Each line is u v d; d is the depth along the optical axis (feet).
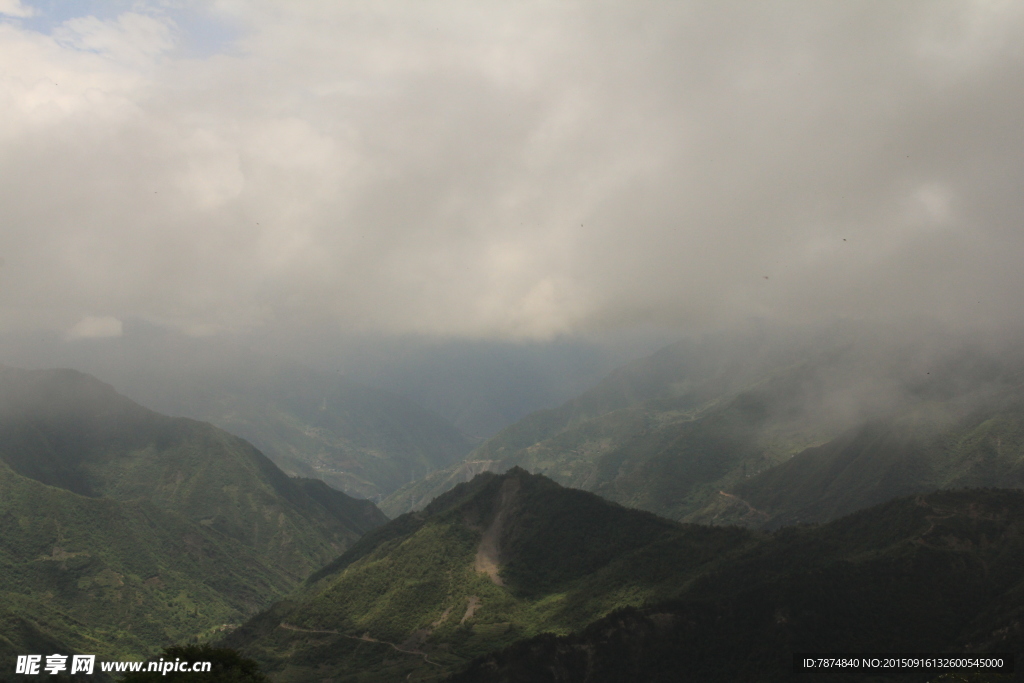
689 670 648.38
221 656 531.09
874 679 604.49
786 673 612.29
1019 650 600.80
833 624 650.84
